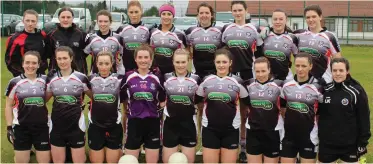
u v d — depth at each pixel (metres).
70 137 5.96
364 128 5.41
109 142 6.05
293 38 6.73
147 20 23.92
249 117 5.92
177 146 6.09
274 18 6.61
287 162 5.81
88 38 7.07
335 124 5.48
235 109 5.85
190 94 5.90
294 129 5.70
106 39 6.92
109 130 5.99
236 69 6.70
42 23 23.69
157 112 6.06
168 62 6.86
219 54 5.85
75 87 5.91
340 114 5.45
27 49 6.95
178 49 6.19
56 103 5.92
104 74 5.98
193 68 7.04
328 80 6.38
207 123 5.89
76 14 25.72
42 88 5.99
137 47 6.36
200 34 6.84
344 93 5.44
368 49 28.16
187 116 5.96
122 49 7.04
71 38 7.07
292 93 5.66
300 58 5.61
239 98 6.02
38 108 5.96
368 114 5.43
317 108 5.67
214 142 5.87
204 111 5.93
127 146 6.04
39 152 6.10
